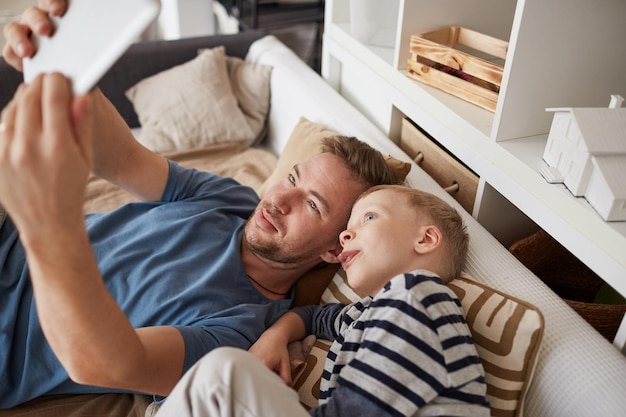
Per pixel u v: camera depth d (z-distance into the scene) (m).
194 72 2.09
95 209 1.68
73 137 0.58
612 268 0.93
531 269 1.32
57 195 0.57
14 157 0.54
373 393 0.78
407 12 1.44
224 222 1.25
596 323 1.13
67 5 0.69
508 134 1.18
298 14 2.91
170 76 2.12
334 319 1.09
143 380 0.83
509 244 1.37
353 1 1.67
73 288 0.66
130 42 0.60
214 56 2.13
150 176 1.20
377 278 0.98
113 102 2.21
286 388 0.77
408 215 1.01
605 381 0.85
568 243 1.02
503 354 0.91
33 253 0.62
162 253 1.15
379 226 0.99
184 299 1.07
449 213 1.04
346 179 1.20
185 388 0.74
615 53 1.15
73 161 0.56
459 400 0.81
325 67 1.96
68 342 0.71
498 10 1.54
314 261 1.22
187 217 1.22
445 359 0.81
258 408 0.72
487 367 0.91
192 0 2.88
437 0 1.46
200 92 2.06
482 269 1.07
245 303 1.14
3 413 1.06
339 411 0.79
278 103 2.04
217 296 1.10
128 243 1.17
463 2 1.47
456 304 0.91
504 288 1.03
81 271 0.66
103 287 0.71
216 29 3.41
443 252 0.99
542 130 1.21
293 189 1.19
